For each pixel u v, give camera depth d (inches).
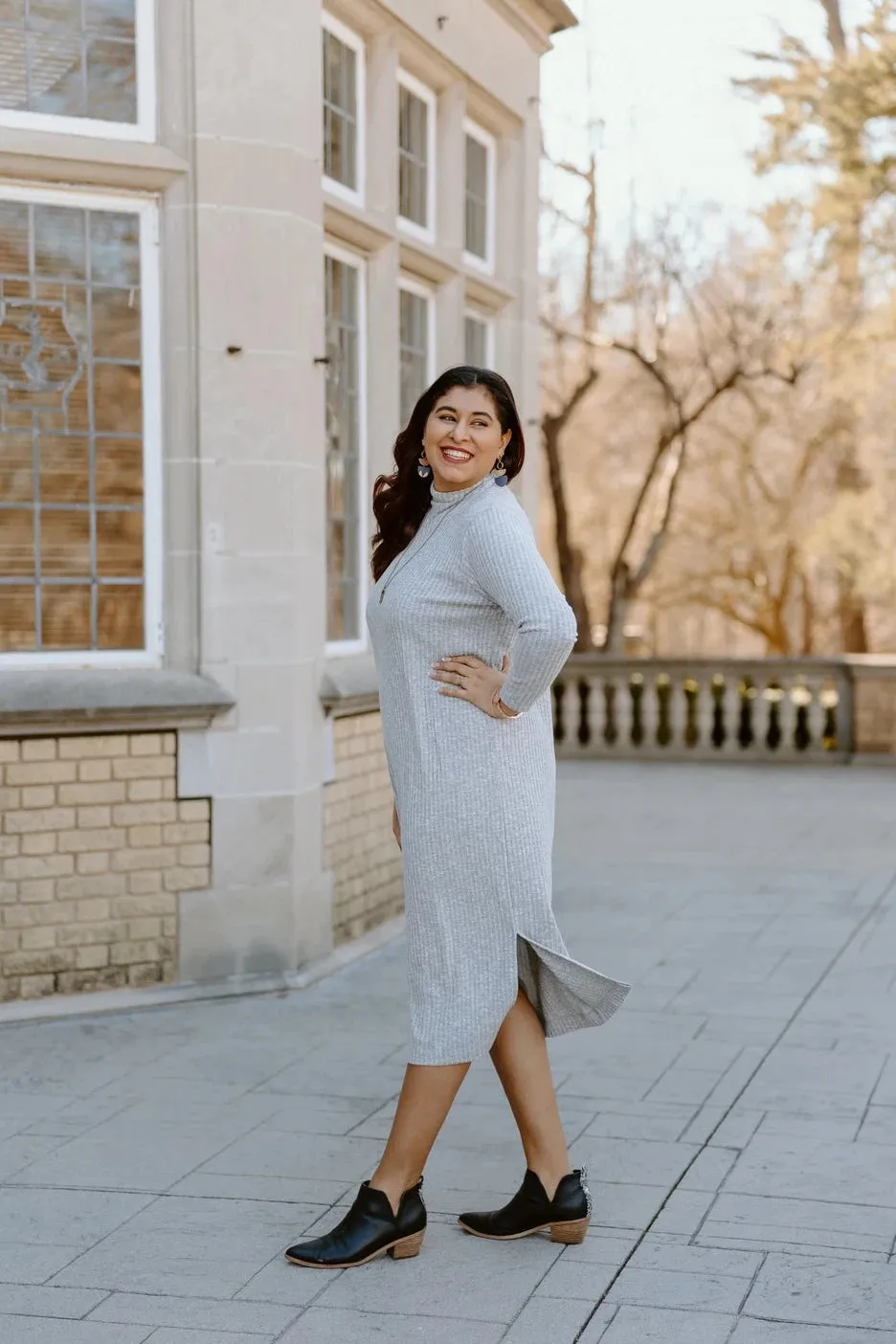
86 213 217.9
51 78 214.7
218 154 219.5
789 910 295.3
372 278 273.1
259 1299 123.3
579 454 1023.6
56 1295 124.3
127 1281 127.0
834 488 996.6
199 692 220.4
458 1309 121.3
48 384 217.3
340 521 266.5
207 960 224.4
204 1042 200.2
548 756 133.6
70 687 213.3
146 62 218.5
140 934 220.7
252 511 224.7
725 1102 174.4
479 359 346.6
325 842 247.1
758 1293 123.6
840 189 618.5
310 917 236.7
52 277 216.5
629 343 883.4
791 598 1205.1
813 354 781.9
